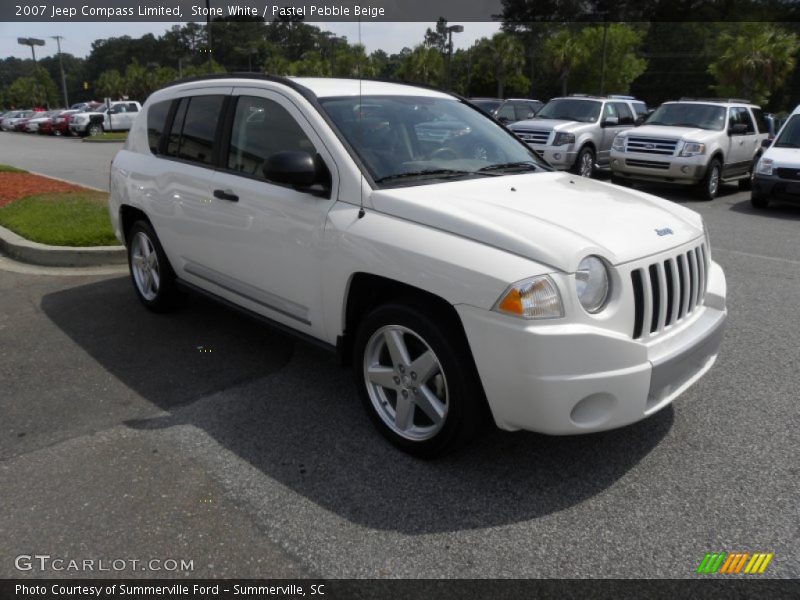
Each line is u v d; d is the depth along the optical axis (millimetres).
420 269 3094
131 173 5352
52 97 114375
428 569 2633
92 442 3537
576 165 14742
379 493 3113
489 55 65062
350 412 3900
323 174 3691
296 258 3781
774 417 3879
